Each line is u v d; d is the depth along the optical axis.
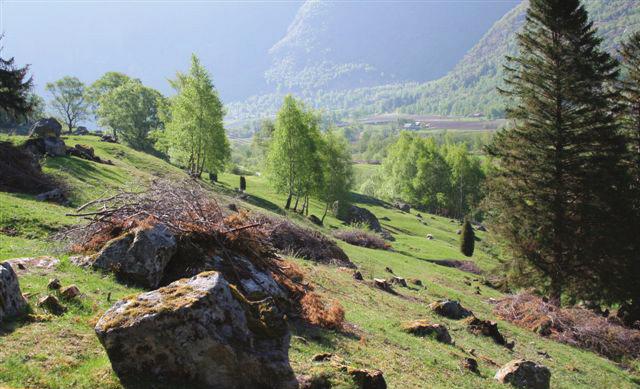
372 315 19.25
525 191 39.25
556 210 37.91
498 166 43.53
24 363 7.64
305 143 67.75
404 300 25.55
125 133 103.88
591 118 38.06
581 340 28.75
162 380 7.57
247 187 84.19
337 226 64.75
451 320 23.67
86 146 50.78
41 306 9.88
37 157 36.72
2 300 8.93
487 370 16.16
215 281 8.20
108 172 44.00
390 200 122.81
